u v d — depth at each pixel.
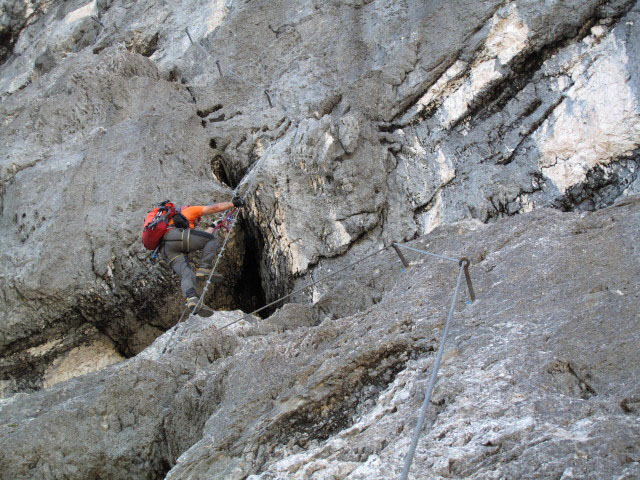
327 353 5.17
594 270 5.06
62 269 8.26
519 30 8.17
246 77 9.91
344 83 9.11
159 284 8.35
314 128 8.34
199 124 9.52
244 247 8.84
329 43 9.65
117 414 6.12
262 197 8.33
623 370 4.06
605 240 5.35
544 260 5.35
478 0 8.63
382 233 8.00
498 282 5.32
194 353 6.65
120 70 10.21
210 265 6.68
